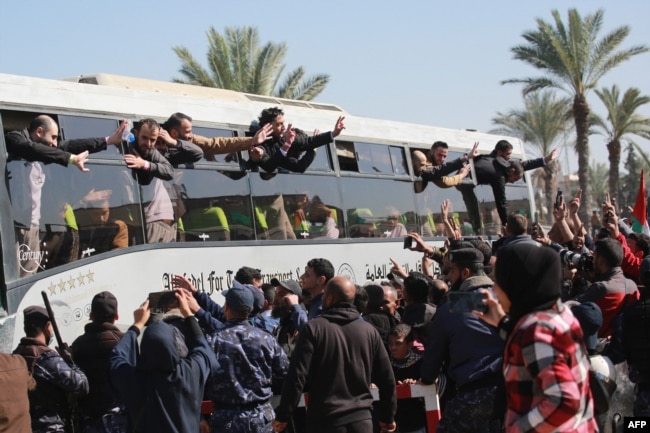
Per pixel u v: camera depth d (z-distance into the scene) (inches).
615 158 1888.5
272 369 284.4
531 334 172.2
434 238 601.9
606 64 1653.5
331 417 263.3
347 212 526.0
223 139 442.3
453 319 266.5
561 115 2080.5
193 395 248.5
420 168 599.8
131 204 387.2
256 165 465.4
